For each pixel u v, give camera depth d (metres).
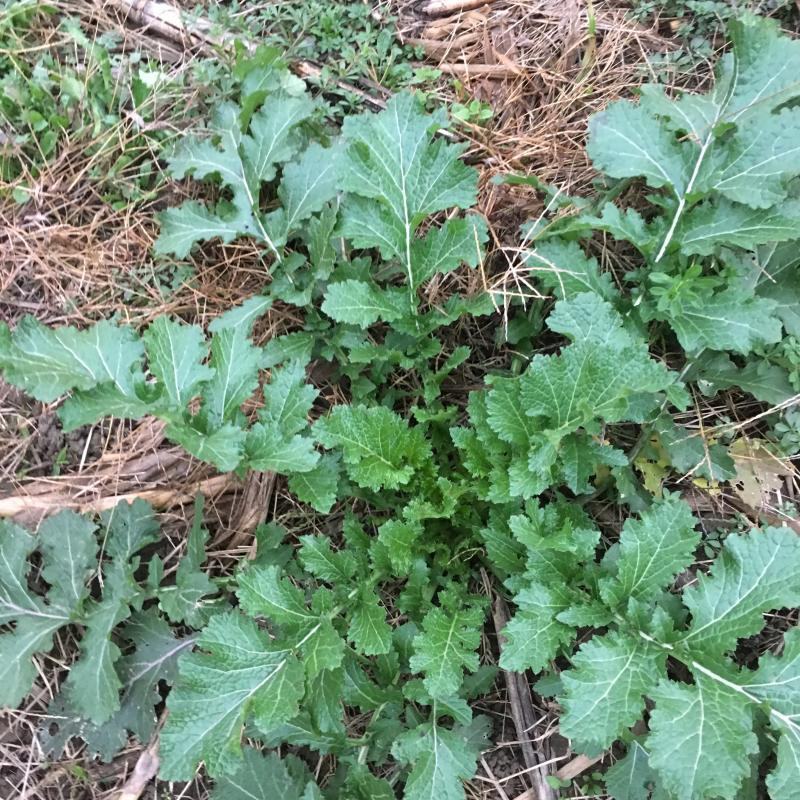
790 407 0.58
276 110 0.57
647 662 0.46
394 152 0.54
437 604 0.56
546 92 0.66
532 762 0.55
